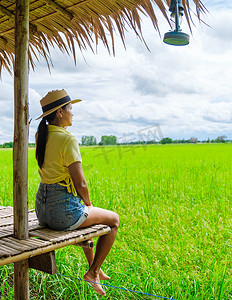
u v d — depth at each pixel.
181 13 3.20
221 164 15.38
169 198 7.31
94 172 11.62
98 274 3.11
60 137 2.98
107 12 3.43
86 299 3.26
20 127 2.85
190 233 4.95
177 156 24.16
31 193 7.27
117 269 3.72
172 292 3.32
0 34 4.12
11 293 3.40
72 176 2.93
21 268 2.81
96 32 3.68
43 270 2.74
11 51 4.42
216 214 5.91
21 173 2.84
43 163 3.02
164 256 4.11
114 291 3.46
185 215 5.80
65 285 3.63
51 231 2.96
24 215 2.82
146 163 16.31
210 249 4.24
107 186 8.06
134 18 3.29
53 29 3.94
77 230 2.97
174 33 3.09
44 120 3.12
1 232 3.01
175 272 3.73
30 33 4.07
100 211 3.15
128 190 7.98
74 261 4.06
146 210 6.23
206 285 3.42
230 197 7.27
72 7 3.41
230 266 3.84
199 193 7.68
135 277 3.61
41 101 3.19
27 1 2.87
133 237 4.82
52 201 2.98
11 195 7.10
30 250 2.53
